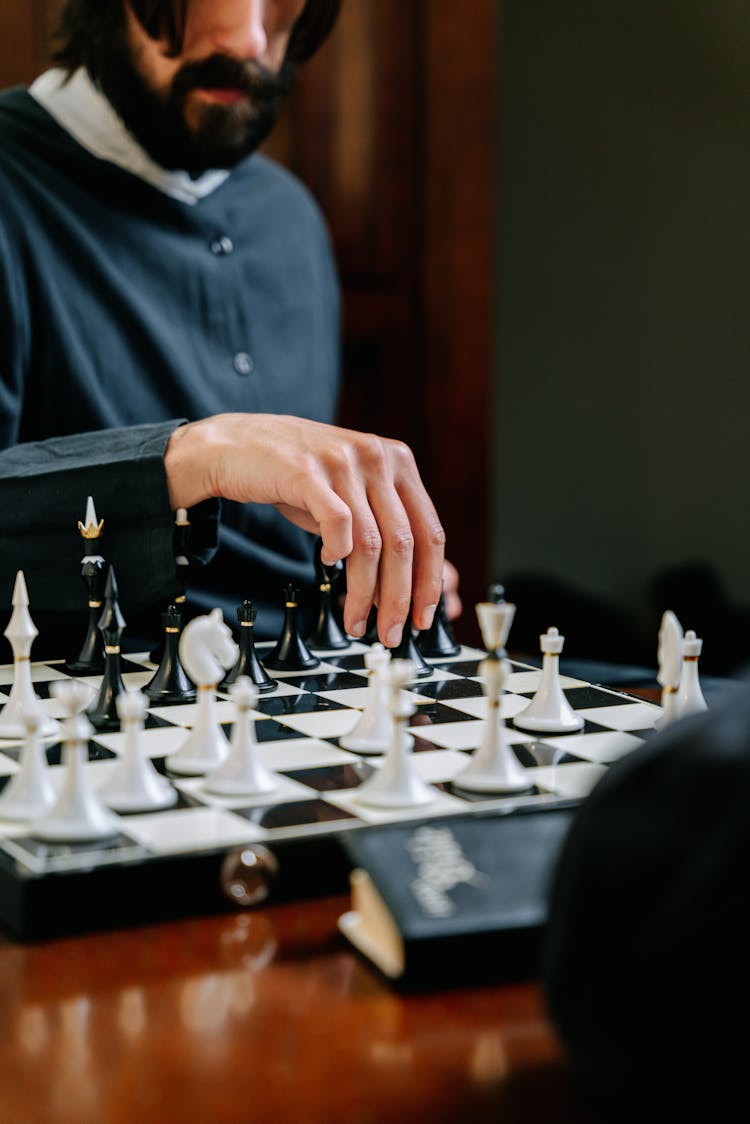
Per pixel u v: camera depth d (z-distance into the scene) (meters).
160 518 1.52
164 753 1.13
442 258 3.31
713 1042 0.54
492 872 0.78
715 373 3.10
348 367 3.30
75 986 0.74
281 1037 0.68
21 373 1.93
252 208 2.24
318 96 3.15
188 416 2.05
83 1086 0.63
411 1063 0.66
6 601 1.58
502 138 3.25
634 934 0.57
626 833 0.58
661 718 1.26
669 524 3.20
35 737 0.95
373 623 1.75
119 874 0.82
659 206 3.11
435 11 3.21
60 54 2.08
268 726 1.24
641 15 3.04
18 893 0.80
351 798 1.00
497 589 1.04
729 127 2.98
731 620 3.12
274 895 0.87
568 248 3.23
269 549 2.07
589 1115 0.62
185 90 1.95
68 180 2.02
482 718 1.29
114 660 1.24
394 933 0.75
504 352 3.34
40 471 1.56
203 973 0.76
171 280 2.08
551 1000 0.60
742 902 0.54
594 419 3.26
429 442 3.38
